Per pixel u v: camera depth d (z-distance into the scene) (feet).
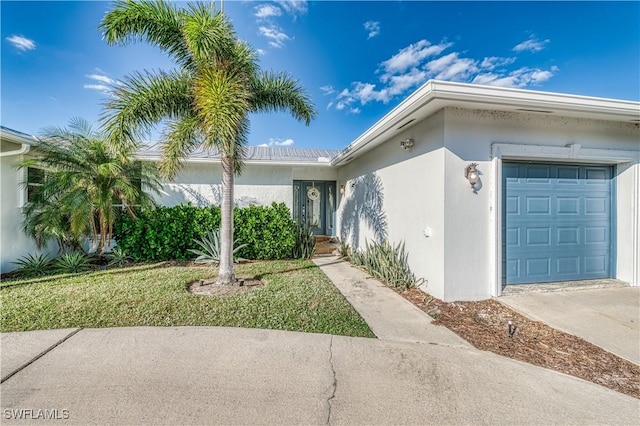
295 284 20.12
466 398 8.69
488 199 17.62
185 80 19.44
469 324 14.25
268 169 35.50
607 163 20.44
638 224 19.65
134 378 9.32
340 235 41.70
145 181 27.09
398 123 20.03
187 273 22.38
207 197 33.35
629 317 14.84
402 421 7.70
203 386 9.00
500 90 15.08
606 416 8.07
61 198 23.09
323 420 7.69
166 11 17.92
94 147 24.21
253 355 10.91
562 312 15.47
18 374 9.41
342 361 10.64
